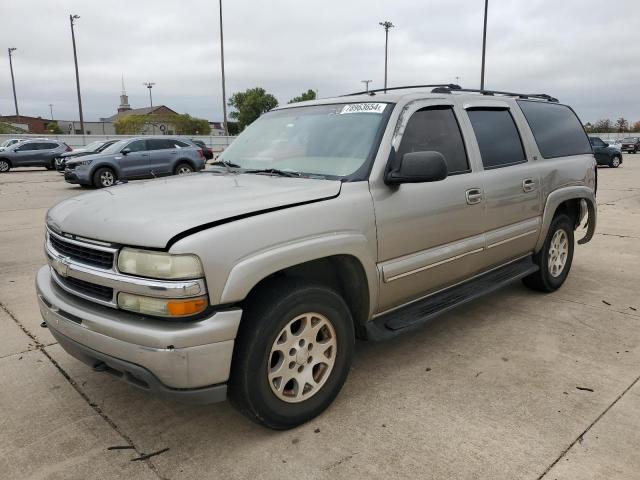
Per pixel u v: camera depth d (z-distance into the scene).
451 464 2.63
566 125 5.47
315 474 2.58
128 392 3.39
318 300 2.90
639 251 7.22
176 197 2.92
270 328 2.69
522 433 2.88
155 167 17.23
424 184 3.55
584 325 4.45
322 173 3.37
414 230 3.46
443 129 3.87
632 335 4.23
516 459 2.66
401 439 2.85
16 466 2.66
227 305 2.53
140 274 2.47
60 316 2.82
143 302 2.48
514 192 4.36
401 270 3.40
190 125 61.59
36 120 92.94
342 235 2.98
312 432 2.93
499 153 4.36
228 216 2.60
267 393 2.76
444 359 3.82
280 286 2.78
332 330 3.04
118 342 2.52
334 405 3.20
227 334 2.50
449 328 4.41
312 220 2.86
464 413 3.09
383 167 3.30
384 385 3.44
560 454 2.70
